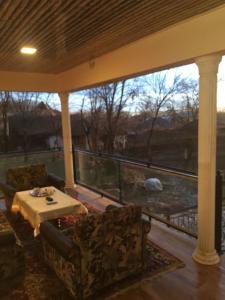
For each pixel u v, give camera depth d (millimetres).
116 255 2510
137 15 2586
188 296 2504
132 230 2551
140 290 2594
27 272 2906
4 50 3676
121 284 2672
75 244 2273
